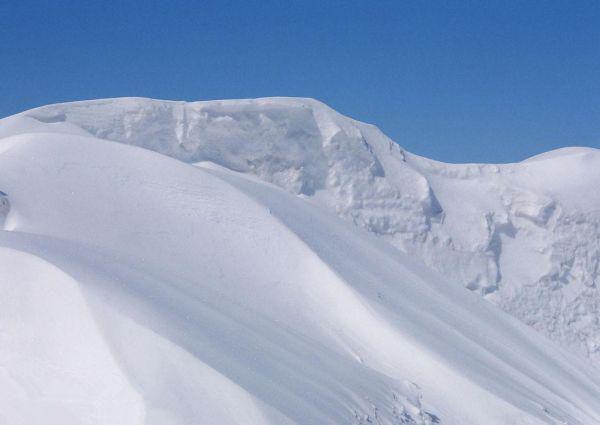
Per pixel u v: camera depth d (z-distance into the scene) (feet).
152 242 69.97
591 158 151.33
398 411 57.36
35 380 42.75
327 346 65.21
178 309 53.11
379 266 89.71
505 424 63.72
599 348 131.44
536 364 86.07
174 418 40.16
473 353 76.64
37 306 46.55
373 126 145.59
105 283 50.11
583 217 141.38
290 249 76.13
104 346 43.55
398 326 70.13
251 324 59.82
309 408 48.06
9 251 50.44
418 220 133.80
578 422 72.18
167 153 126.41
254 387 45.85
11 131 114.01
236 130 131.44
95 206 72.28
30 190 71.61
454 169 147.23
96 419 40.22
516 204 142.61
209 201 79.15
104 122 126.00
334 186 132.26
